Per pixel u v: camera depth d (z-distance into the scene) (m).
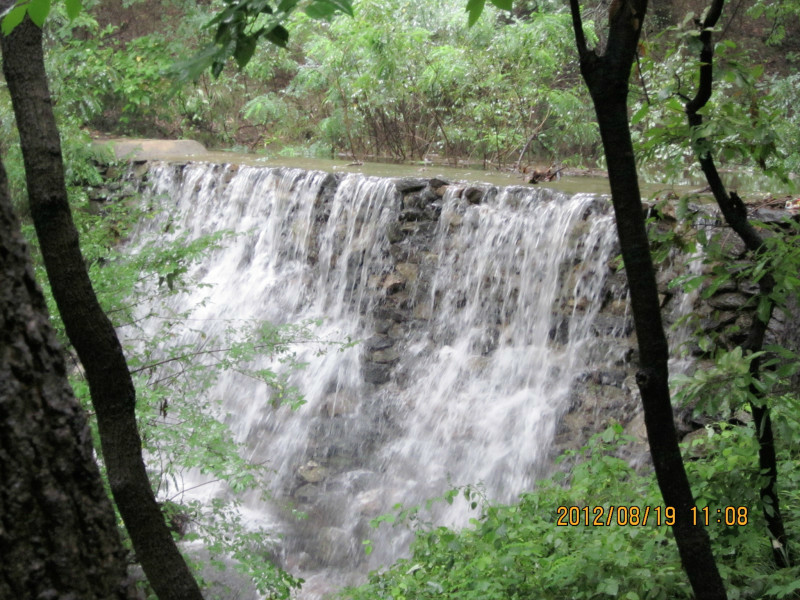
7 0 2.32
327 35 12.12
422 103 11.23
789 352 2.92
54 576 1.37
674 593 3.15
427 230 7.42
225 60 1.70
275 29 1.68
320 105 12.88
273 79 13.90
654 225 5.63
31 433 1.35
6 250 1.33
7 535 1.32
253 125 13.85
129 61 6.79
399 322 7.46
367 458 6.61
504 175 9.05
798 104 9.53
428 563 3.92
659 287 5.68
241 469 4.12
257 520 5.98
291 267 8.39
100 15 13.84
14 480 1.33
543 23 9.81
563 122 10.50
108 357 2.32
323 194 8.22
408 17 11.20
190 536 4.15
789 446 3.73
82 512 1.42
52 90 8.27
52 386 1.38
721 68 2.75
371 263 7.71
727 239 5.36
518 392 6.47
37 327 1.37
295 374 7.32
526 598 3.32
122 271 4.90
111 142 10.30
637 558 3.24
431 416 6.71
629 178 2.23
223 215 9.18
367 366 7.28
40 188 2.31
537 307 6.59
